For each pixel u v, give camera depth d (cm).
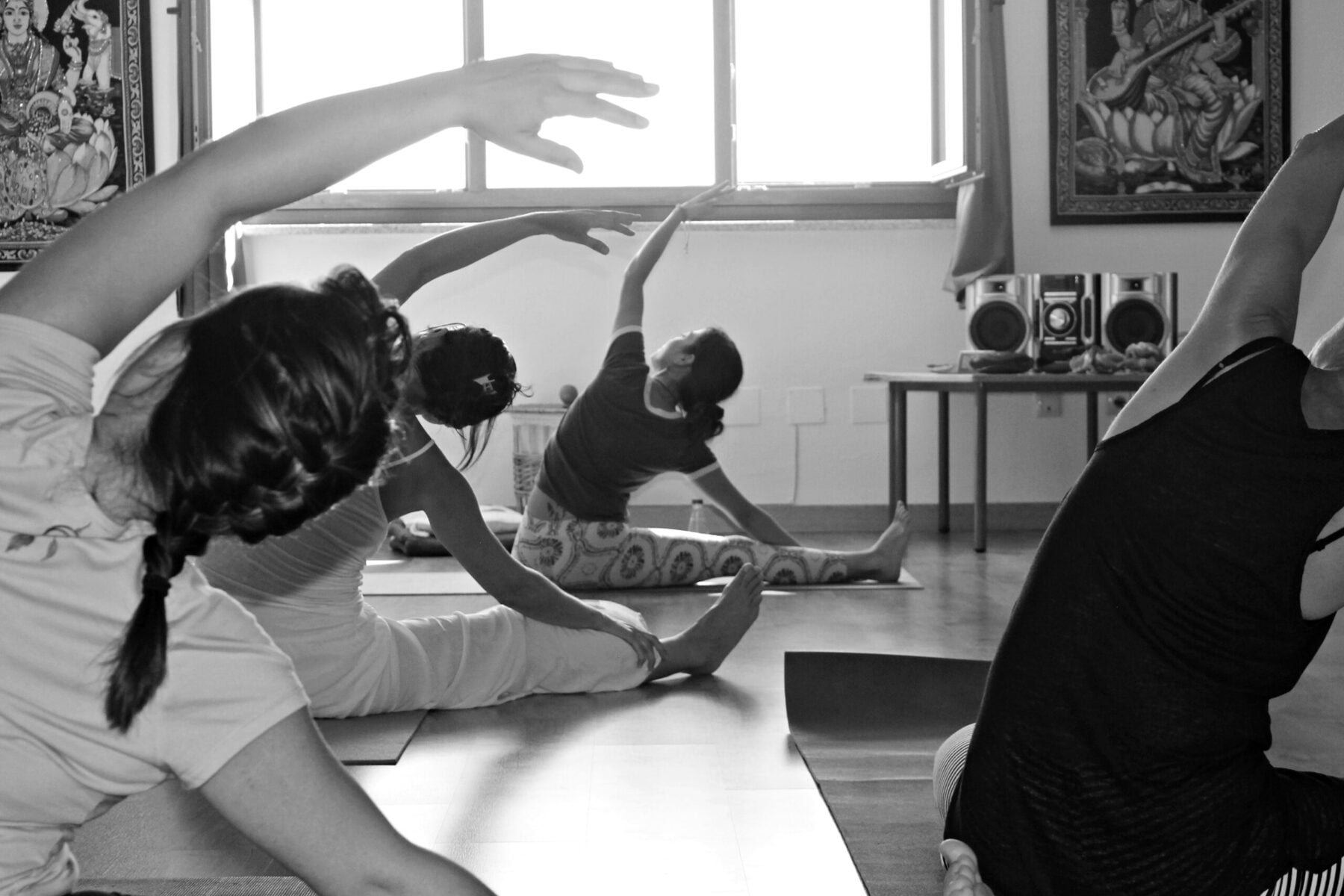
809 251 511
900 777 188
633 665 244
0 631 71
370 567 407
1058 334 458
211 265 477
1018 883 116
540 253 511
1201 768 110
